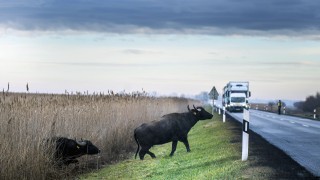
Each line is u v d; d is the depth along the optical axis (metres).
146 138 18.23
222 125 32.22
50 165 15.13
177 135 18.75
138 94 28.47
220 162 14.95
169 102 38.75
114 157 19.78
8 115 15.59
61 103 19.45
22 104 16.86
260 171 12.68
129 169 16.61
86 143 16.55
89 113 20.42
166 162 17.05
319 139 22.66
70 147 16.31
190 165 15.35
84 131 18.84
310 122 39.41
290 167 13.37
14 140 14.57
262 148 17.77
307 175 12.29
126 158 19.62
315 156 16.36
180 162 16.56
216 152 17.22
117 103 23.86
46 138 15.95
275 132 26.81
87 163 17.62
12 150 14.09
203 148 19.59
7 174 13.64
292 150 17.89
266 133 25.88
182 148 21.00
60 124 17.84
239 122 36.06
